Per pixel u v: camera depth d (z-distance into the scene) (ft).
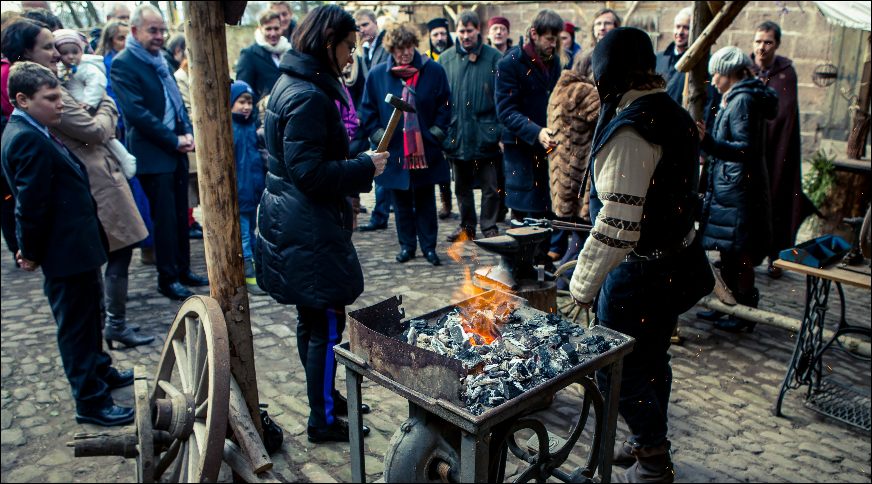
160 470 8.50
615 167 7.15
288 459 9.46
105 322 13.70
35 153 9.25
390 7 34.40
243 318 8.50
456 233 20.40
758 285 17.26
